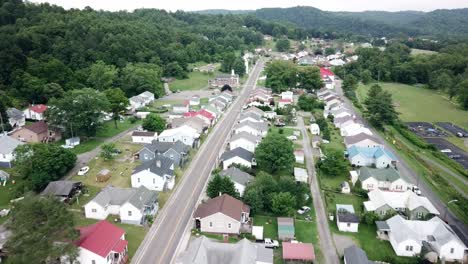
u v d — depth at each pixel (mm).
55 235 40375
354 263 43500
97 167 74062
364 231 55000
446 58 187750
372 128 108375
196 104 129375
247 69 193250
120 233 48031
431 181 73125
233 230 52406
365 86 175375
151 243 50312
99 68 127938
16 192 61031
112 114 107938
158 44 178875
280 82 151875
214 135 95812
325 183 70312
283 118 110938
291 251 47250
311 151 86375
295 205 58625
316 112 120750
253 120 100000
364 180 67938
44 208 41156
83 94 89562
